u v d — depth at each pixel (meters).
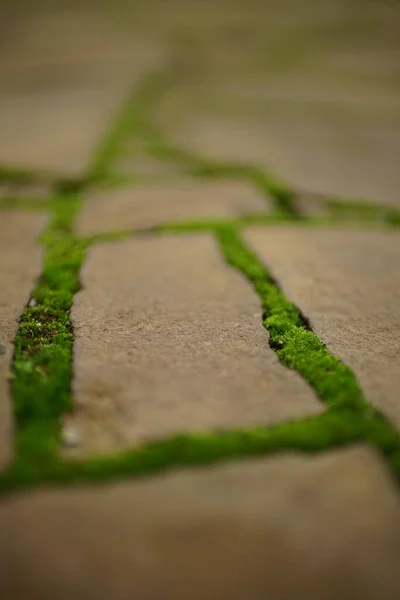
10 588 0.62
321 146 1.41
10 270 0.86
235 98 1.94
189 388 0.71
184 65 2.54
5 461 0.67
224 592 0.62
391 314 0.80
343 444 0.68
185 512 0.64
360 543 0.63
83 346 0.75
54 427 0.69
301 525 0.64
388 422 0.69
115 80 2.22
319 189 1.09
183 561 0.63
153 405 0.70
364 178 1.16
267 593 0.62
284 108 1.81
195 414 0.70
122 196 1.05
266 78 2.29
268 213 1.00
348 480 0.66
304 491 0.65
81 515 0.64
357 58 2.68
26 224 0.96
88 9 4.27
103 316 0.79
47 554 0.63
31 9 4.19
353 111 1.77
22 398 0.70
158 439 0.68
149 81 2.20
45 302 0.81
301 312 0.80
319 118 1.69
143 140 1.42
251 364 0.74
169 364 0.74
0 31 3.27
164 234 0.93
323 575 0.62
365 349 0.76
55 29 3.42
